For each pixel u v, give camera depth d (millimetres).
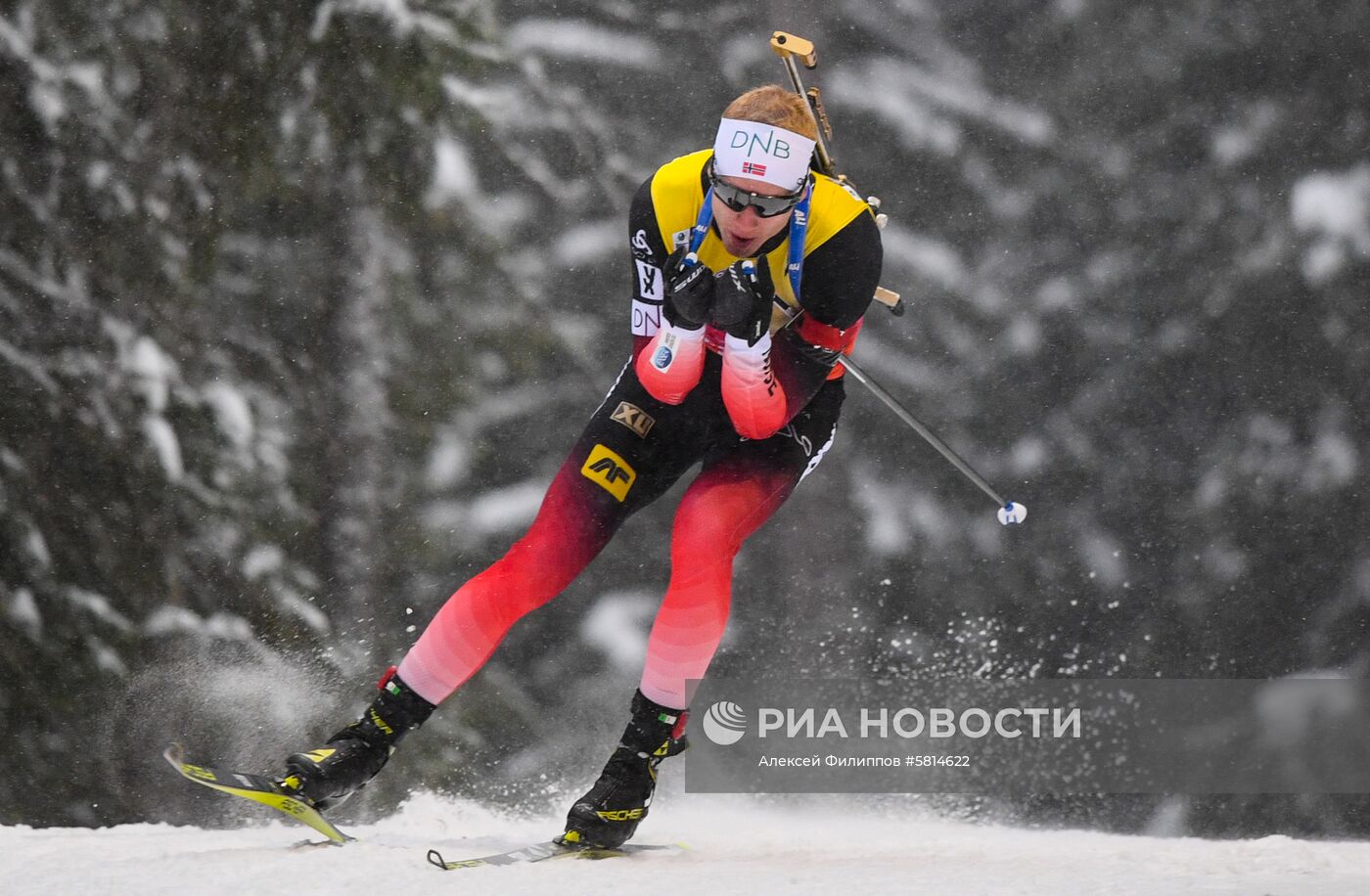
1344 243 32188
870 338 31641
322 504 26781
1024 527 31172
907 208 32469
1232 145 32688
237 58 27516
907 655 30078
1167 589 31219
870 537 30609
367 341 27922
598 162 29984
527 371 28766
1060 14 32969
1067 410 31766
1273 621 31078
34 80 26219
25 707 23656
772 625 30125
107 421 25281
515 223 29172
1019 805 26766
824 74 32500
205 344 26531
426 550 27281
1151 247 32469
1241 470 31562
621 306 29531
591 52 30906
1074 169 32625
